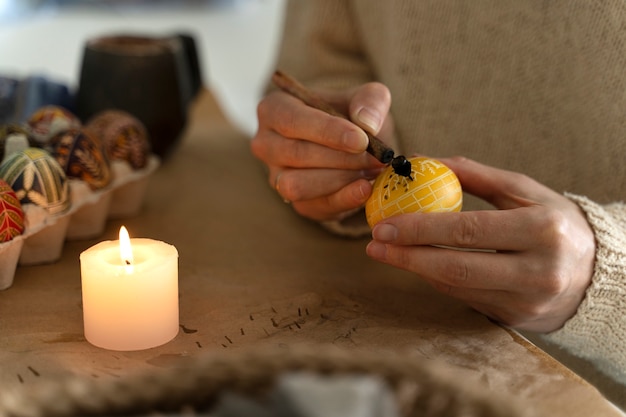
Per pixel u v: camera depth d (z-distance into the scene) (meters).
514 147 0.76
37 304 0.57
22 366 0.50
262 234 0.71
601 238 0.55
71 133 0.65
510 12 0.73
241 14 1.92
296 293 0.60
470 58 0.76
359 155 0.60
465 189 0.59
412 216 0.53
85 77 0.80
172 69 0.81
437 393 0.40
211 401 0.41
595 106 0.70
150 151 0.83
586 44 0.69
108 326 0.52
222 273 0.63
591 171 0.71
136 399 0.40
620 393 0.66
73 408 0.39
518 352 0.52
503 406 0.39
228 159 0.90
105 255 0.54
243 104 1.55
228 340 0.53
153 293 0.52
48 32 1.68
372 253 0.54
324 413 0.37
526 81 0.74
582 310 0.56
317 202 0.65
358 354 0.41
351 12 0.86
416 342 0.53
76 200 0.63
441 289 0.56
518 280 0.53
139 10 1.85
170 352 0.52
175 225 0.71
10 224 0.56
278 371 0.41
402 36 0.78
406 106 0.79
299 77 0.89
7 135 0.64
